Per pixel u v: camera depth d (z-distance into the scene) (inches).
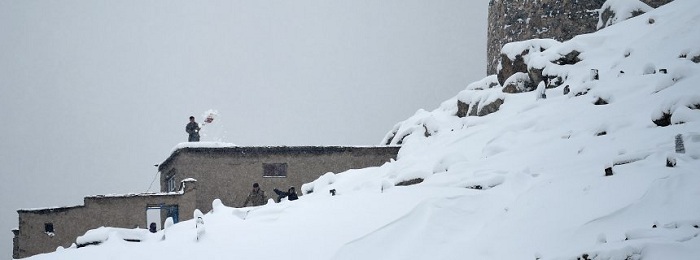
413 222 624.4
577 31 1208.8
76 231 1061.8
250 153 1204.5
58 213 1064.2
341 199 754.2
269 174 1207.6
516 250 540.4
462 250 561.0
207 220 772.0
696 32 914.1
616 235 509.0
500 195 645.9
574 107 869.8
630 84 852.0
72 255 685.3
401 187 768.3
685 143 633.0
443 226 606.9
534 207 590.6
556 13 1227.2
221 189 1189.7
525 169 693.3
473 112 1047.6
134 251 680.4
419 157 939.3
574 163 684.1
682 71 794.2
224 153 1199.6
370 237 614.9
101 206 1066.1
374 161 1224.8
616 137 721.0
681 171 571.2
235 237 682.2
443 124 1099.3
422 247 584.1
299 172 1212.5
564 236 534.3
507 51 1097.4
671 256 443.2
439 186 736.3
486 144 866.8
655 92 799.1
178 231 744.3
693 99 695.7
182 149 1186.0
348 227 654.5
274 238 661.9
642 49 933.8
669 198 536.4
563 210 571.2
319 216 701.9
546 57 1026.7
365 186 900.6
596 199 570.3
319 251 617.9
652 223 510.0
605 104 840.3
